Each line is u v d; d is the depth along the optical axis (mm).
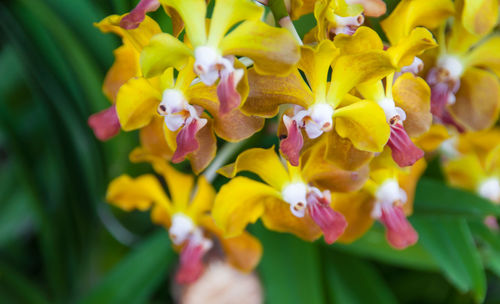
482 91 411
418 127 359
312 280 465
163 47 337
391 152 356
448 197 445
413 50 353
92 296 467
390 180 403
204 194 431
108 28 365
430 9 365
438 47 399
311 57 342
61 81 459
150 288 467
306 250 470
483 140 459
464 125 413
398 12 359
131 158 411
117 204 459
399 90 360
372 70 344
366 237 468
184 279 443
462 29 397
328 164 377
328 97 352
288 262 467
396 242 400
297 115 354
